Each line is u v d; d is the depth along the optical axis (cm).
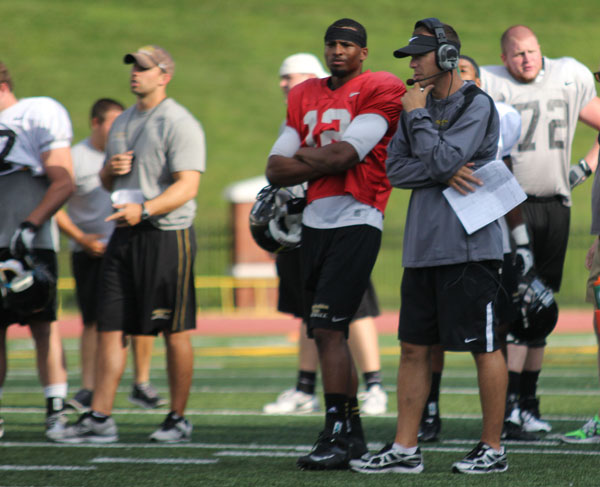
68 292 7131
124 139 2081
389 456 1652
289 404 2545
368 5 15575
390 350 4506
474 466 1628
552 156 2258
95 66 13325
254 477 1633
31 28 14425
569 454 1825
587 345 4591
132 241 2039
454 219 1596
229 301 7119
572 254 8138
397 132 1662
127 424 2342
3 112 2092
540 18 14850
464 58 2112
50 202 2047
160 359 4341
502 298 1973
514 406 2045
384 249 8294
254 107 12431
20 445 2008
